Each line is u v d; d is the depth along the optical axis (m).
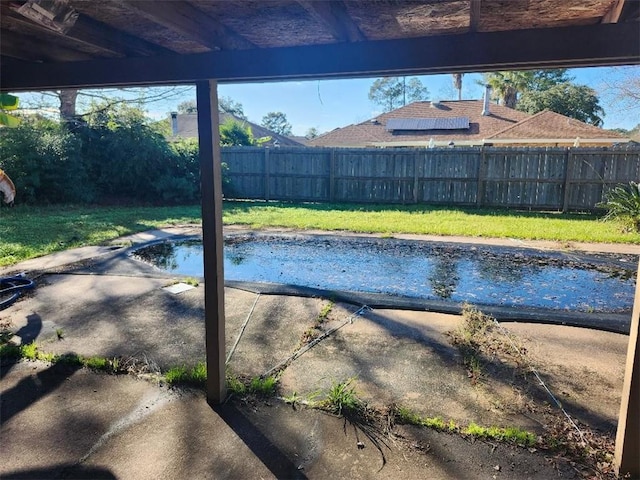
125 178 11.62
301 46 1.96
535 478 1.86
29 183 10.02
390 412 2.35
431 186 11.23
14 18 1.84
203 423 2.26
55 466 1.93
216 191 2.31
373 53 1.86
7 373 2.78
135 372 2.79
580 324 3.58
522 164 10.33
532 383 2.67
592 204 9.88
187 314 3.84
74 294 4.36
